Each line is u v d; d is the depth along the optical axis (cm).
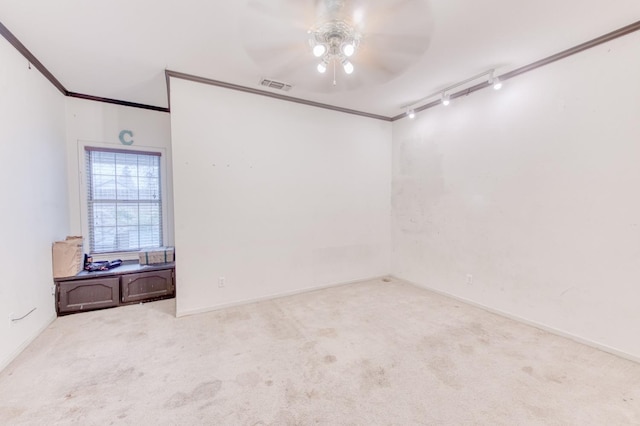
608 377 200
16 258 231
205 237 315
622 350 225
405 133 428
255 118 338
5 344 213
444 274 372
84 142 354
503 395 182
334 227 405
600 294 237
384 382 195
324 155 392
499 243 309
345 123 409
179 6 194
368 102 379
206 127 311
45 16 204
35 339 254
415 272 416
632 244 221
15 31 221
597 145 237
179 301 304
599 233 238
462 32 225
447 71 290
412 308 328
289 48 247
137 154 391
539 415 165
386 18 207
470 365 215
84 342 248
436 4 192
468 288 342
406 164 428
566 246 257
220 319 297
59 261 302
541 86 271
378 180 443
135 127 383
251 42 238
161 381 195
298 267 377
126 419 162
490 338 257
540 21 212
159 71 291
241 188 333
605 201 234
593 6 194
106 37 231
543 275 273
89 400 177
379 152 441
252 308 328
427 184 395
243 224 336
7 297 217
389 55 258
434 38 233
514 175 295
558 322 263
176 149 298
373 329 274
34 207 262
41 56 260
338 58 249
